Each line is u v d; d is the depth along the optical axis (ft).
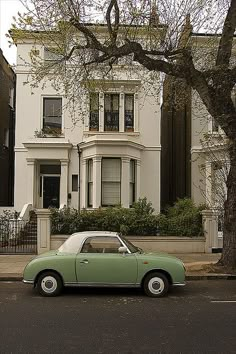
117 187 72.13
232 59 55.01
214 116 42.55
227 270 41.91
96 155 71.51
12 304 29.19
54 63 45.65
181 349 19.12
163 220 56.39
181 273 32.50
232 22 41.88
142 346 19.56
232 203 42.63
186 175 80.94
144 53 42.78
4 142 95.30
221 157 56.08
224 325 23.32
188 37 44.01
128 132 74.95
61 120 76.54
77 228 55.42
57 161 76.74
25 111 76.54
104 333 21.74
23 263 47.62
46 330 22.29
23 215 68.28
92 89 48.60
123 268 32.35
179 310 27.30
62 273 32.24
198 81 42.52
